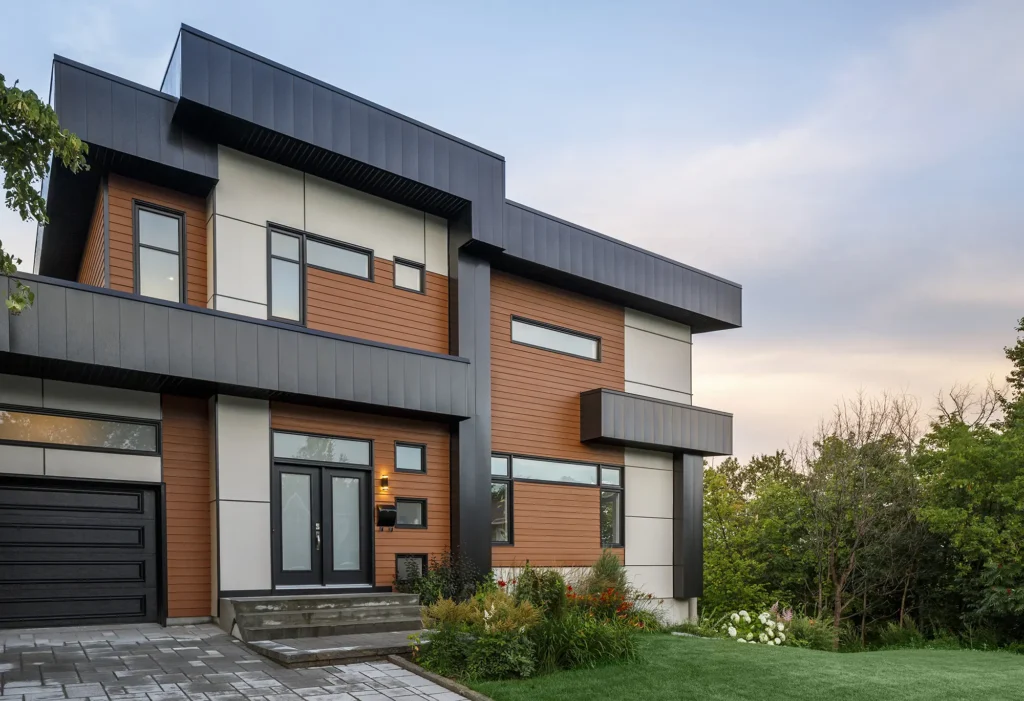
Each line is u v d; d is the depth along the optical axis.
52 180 10.69
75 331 8.87
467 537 12.90
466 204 13.21
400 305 12.84
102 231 10.31
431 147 12.66
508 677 7.85
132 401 10.18
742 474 39.16
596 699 7.00
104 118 9.66
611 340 16.69
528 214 14.28
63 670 7.21
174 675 7.27
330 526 11.59
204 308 10.02
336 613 10.20
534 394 14.90
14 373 9.23
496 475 14.07
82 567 9.61
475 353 13.46
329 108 11.36
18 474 9.14
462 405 12.75
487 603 8.66
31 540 9.30
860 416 21.53
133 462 10.05
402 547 12.34
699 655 9.43
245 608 9.60
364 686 7.25
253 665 7.93
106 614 9.73
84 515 9.70
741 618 14.55
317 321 11.72
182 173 10.38
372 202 12.73
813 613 21.94
